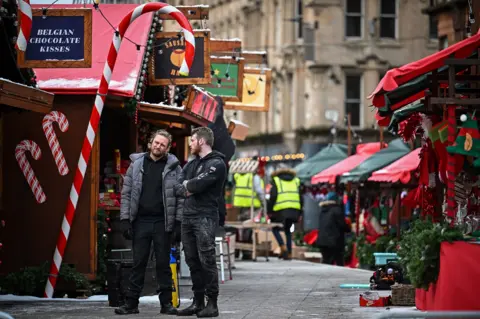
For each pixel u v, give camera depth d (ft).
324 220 173.68
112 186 102.42
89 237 92.99
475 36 76.02
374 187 169.27
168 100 118.62
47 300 89.56
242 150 378.32
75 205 91.61
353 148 228.63
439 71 81.71
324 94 320.91
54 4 99.14
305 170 219.00
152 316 77.51
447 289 70.90
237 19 385.91
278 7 352.08
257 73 143.64
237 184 179.63
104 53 97.66
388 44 320.29
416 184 143.02
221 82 131.44
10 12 83.66
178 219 78.48
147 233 78.79
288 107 342.85
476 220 74.59
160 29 103.45
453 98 75.20
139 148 115.55
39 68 92.22
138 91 96.94
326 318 75.72
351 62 320.50
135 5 101.86
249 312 80.18
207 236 76.07
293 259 191.62
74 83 93.81
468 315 44.16
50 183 93.56
